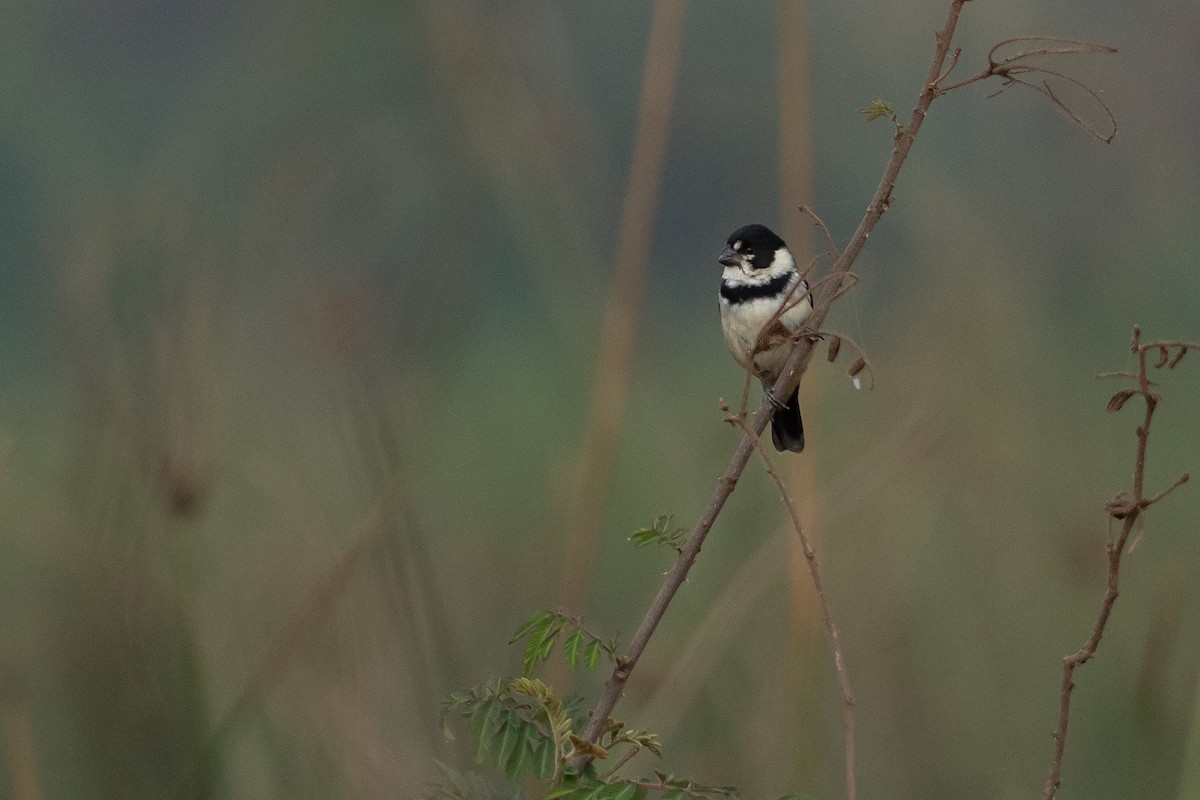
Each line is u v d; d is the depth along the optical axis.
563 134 10.98
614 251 11.41
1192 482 12.45
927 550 11.62
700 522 5.52
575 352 10.86
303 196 10.39
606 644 5.43
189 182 10.81
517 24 11.16
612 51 22.41
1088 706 10.84
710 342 21.59
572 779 5.26
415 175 11.14
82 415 8.10
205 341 8.13
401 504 8.15
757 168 21.48
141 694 8.13
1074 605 11.27
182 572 8.16
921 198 13.15
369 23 12.12
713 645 8.64
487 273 12.14
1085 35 14.48
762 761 9.02
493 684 5.56
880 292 13.76
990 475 11.83
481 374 14.84
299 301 8.91
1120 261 14.58
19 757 7.88
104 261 8.27
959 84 5.58
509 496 11.68
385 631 7.93
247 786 7.88
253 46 12.82
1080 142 14.80
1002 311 12.62
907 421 10.78
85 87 24.67
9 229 22.77
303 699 7.72
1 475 8.50
